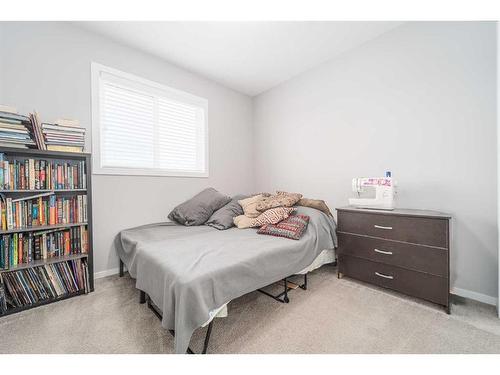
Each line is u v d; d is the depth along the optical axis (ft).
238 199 9.16
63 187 5.95
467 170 5.81
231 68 9.32
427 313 5.07
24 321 4.77
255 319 4.88
